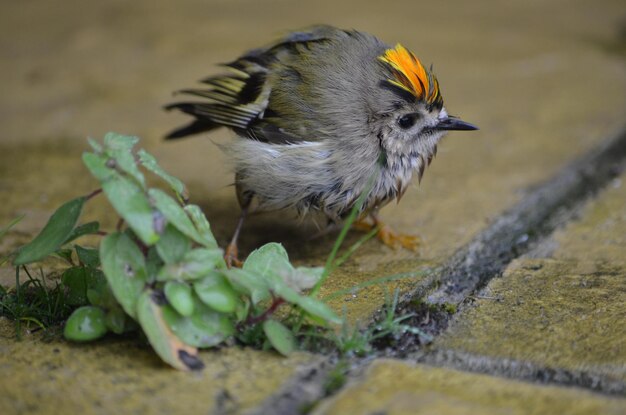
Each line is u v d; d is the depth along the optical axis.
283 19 14.55
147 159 4.89
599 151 9.28
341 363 4.68
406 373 4.57
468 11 15.42
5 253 6.65
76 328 4.79
